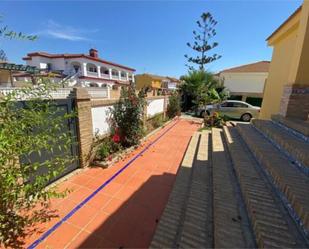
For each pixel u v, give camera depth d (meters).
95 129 5.32
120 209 3.29
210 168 4.33
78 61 31.39
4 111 2.29
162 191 3.91
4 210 2.29
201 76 19.27
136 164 5.30
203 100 15.12
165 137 8.43
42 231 2.71
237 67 24.91
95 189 3.92
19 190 2.25
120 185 4.12
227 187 3.11
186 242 2.24
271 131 4.27
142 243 2.56
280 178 2.54
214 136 6.76
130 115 6.56
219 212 2.48
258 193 2.61
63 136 3.12
